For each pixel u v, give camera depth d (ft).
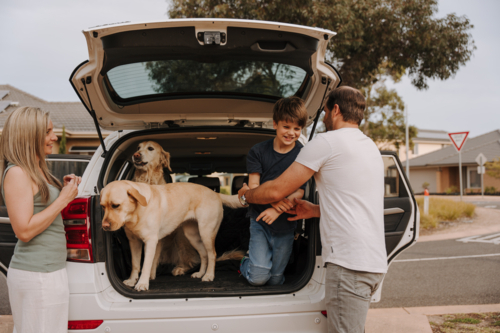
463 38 29.37
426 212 30.55
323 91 9.11
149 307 6.44
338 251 5.72
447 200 39.27
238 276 9.09
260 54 7.72
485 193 81.97
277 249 7.95
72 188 6.21
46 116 6.23
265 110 10.52
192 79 9.30
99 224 6.64
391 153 7.91
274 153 7.86
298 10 26.63
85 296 6.33
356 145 5.93
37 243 5.97
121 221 6.92
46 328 5.93
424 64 31.01
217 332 6.43
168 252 10.65
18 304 5.98
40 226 5.76
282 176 6.18
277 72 9.17
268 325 6.55
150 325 6.32
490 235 26.18
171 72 8.89
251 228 8.10
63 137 39.86
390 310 11.85
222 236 12.03
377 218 5.85
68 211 6.53
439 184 99.66
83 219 6.50
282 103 7.33
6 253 7.04
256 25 7.07
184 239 10.29
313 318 6.69
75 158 14.44
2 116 45.44
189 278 9.18
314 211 6.99
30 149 5.95
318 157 5.91
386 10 27.55
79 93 8.80
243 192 7.62
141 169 10.50
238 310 6.49
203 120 10.55
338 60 30.76
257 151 7.89
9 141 5.87
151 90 9.61
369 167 5.89
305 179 6.02
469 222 32.01
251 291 6.86
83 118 48.65
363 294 5.65
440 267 17.34
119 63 8.06
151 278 9.09
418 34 28.89
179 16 30.01
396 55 30.53
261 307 6.55
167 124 10.55
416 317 11.14
